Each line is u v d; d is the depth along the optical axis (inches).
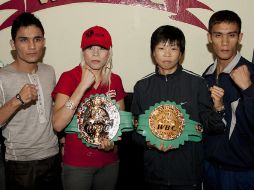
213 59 70.6
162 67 54.8
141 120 53.5
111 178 55.7
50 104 57.4
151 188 56.9
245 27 69.6
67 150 54.4
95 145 52.4
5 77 53.8
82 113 52.6
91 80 49.3
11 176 55.8
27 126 54.8
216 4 69.2
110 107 53.4
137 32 70.5
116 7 69.9
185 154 54.2
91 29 53.7
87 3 70.0
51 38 71.1
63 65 71.8
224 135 55.2
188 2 69.4
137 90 57.7
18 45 54.2
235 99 55.5
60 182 61.0
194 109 54.4
